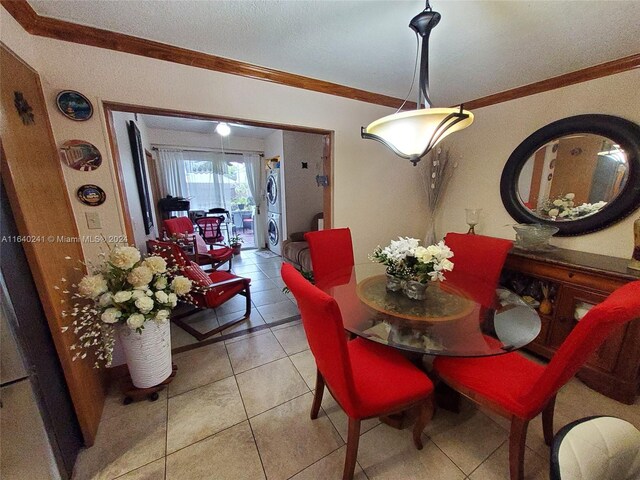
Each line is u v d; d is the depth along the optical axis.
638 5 1.25
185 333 2.46
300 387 1.77
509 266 2.17
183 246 3.41
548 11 1.30
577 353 0.89
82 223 1.60
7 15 1.17
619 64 1.79
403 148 1.38
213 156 5.36
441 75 2.08
